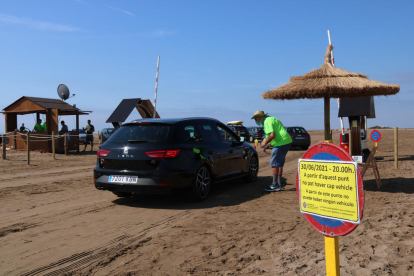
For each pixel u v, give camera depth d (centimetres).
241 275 338
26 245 436
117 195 747
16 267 368
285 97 757
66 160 1568
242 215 567
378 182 784
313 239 440
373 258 373
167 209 626
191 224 518
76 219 560
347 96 784
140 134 660
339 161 236
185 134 672
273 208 615
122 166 636
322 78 754
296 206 629
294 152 2019
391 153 1712
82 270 356
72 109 1962
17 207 644
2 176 1060
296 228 489
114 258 387
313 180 254
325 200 246
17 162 1434
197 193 668
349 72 775
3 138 1508
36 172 1160
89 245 434
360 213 224
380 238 438
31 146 1872
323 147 249
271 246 416
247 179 904
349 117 1134
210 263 369
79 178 1022
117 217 571
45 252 411
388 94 748
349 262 362
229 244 426
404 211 571
